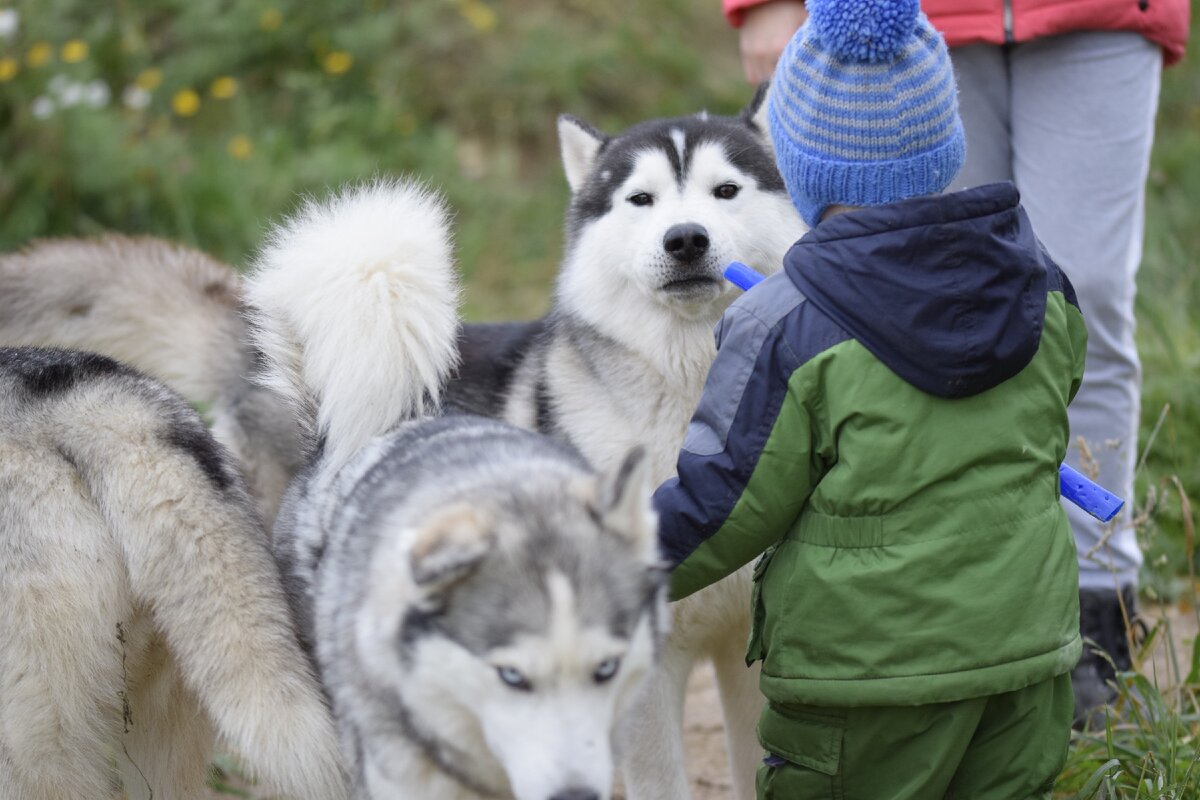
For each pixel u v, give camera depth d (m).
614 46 14.07
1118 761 4.85
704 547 3.93
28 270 6.37
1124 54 5.65
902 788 3.90
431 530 3.47
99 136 11.33
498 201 12.57
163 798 4.79
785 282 3.87
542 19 14.45
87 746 4.31
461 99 13.53
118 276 6.46
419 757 3.76
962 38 5.70
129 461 4.30
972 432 3.76
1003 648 3.75
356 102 13.22
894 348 3.69
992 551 3.77
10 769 4.21
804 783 4.05
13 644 4.14
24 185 11.05
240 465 5.83
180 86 13.02
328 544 4.34
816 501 3.86
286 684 4.14
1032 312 3.74
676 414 5.29
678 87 13.98
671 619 4.92
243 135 12.42
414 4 14.16
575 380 5.41
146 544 4.25
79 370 4.52
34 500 4.22
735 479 3.84
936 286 3.65
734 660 5.22
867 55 3.75
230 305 6.47
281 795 4.25
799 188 4.01
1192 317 9.05
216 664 4.18
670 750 4.96
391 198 5.06
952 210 3.65
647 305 5.30
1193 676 5.50
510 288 11.48
